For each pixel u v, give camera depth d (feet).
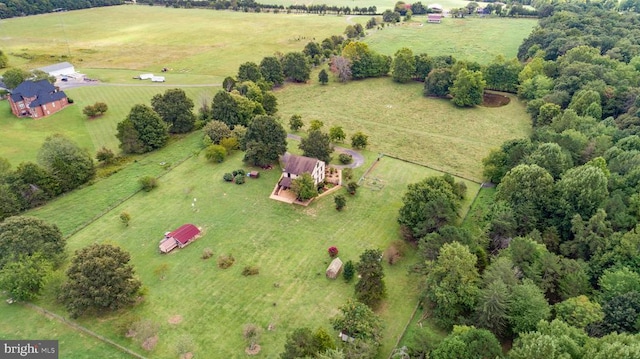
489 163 331.36
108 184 326.85
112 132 414.41
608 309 183.11
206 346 195.21
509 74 523.70
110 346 195.31
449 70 514.27
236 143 376.68
